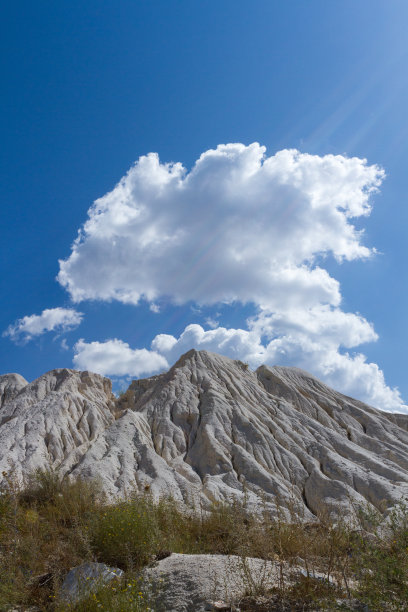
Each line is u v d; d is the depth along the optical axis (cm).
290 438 3400
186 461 3102
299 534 916
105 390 4322
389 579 575
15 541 995
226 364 4394
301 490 2880
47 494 1575
